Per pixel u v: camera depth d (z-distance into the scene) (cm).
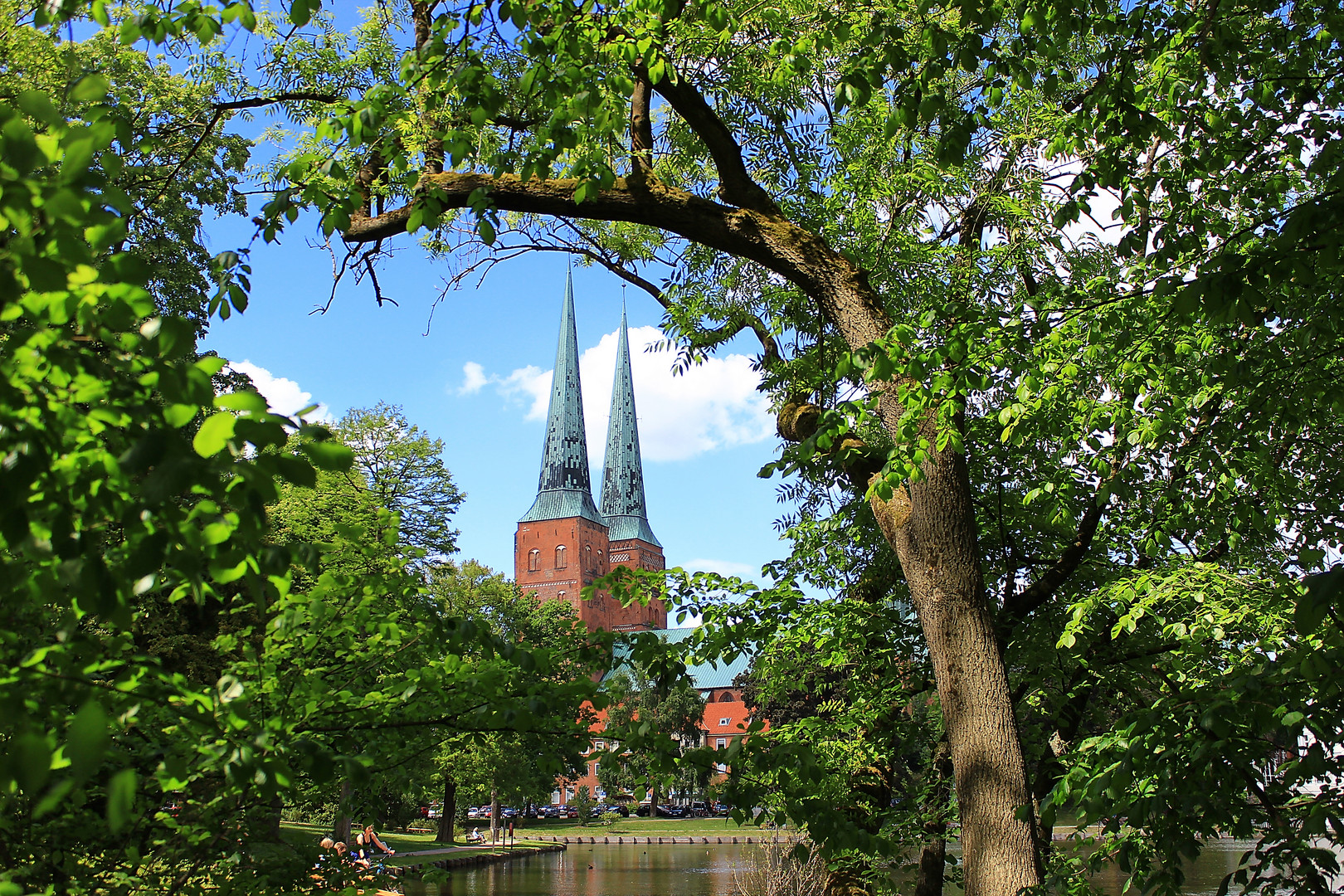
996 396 825
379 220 700
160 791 387
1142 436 632
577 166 580
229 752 320
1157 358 636
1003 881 495
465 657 425
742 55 808
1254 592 572
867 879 880
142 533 221
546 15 574
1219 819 366
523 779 4050
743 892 1305
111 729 304
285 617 377
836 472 878
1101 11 539
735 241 651
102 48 994
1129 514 854
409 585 404
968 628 541
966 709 530
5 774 183
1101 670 772
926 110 489
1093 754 447
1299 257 399
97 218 223
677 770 408
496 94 564
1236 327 703
